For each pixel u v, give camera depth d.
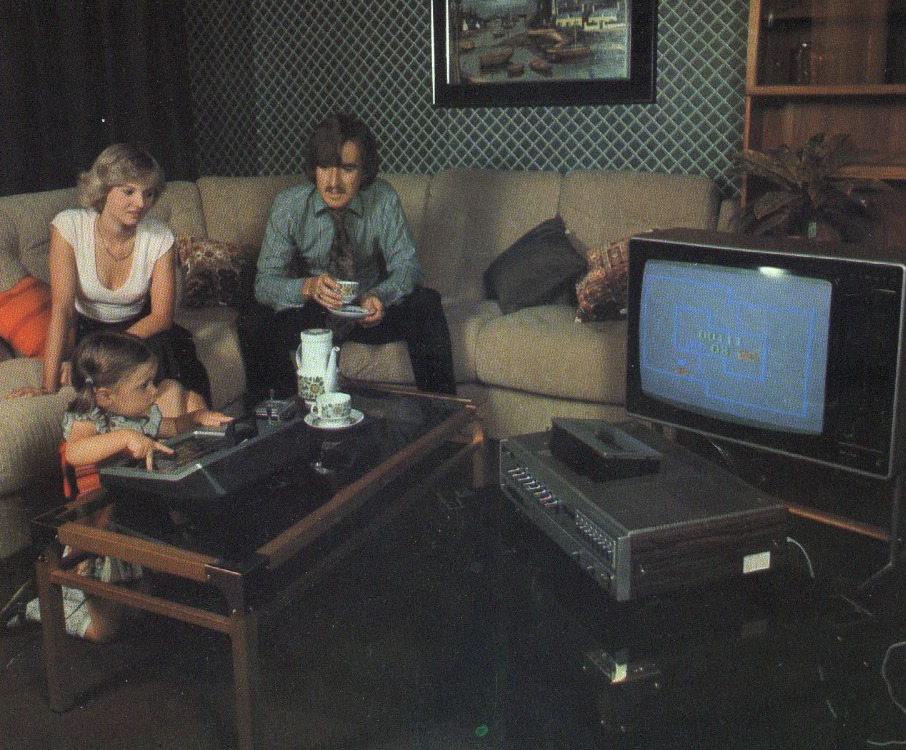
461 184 3.55
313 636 1.99
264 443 1.91
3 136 3.62
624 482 2.03
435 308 2.95
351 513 2.00
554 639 1.82
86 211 2.59
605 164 3.69
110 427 2.00
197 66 4.31
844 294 2.06
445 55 3.83
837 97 3.21
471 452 2.42
